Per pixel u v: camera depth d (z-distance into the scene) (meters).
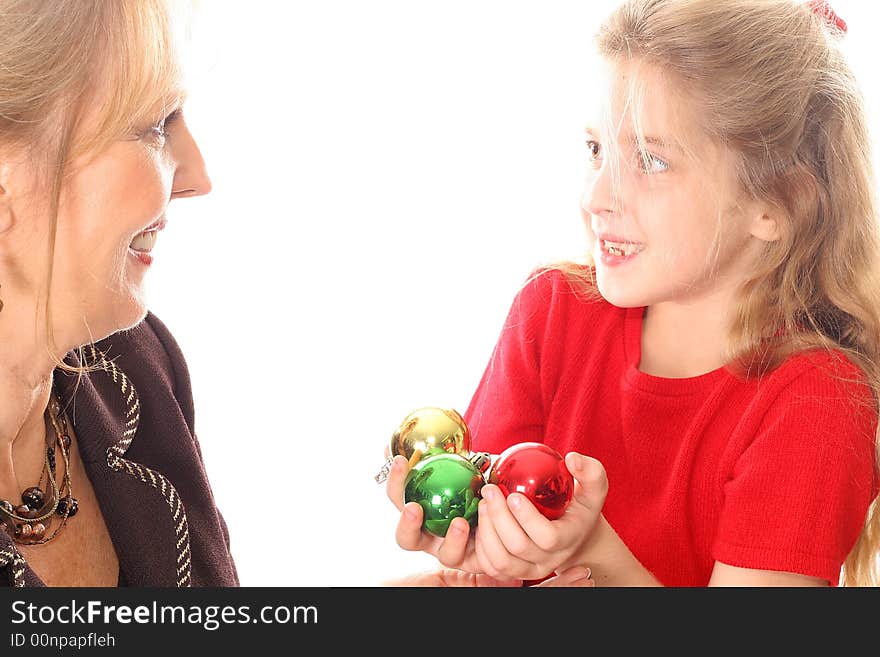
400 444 1.20
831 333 1.36
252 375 2.92
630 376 1.39
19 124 0.93
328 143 3.14
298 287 3.12
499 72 3.12
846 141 1.36
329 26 3.13
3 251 0.97
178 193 1.13
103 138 0.97
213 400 2.86
